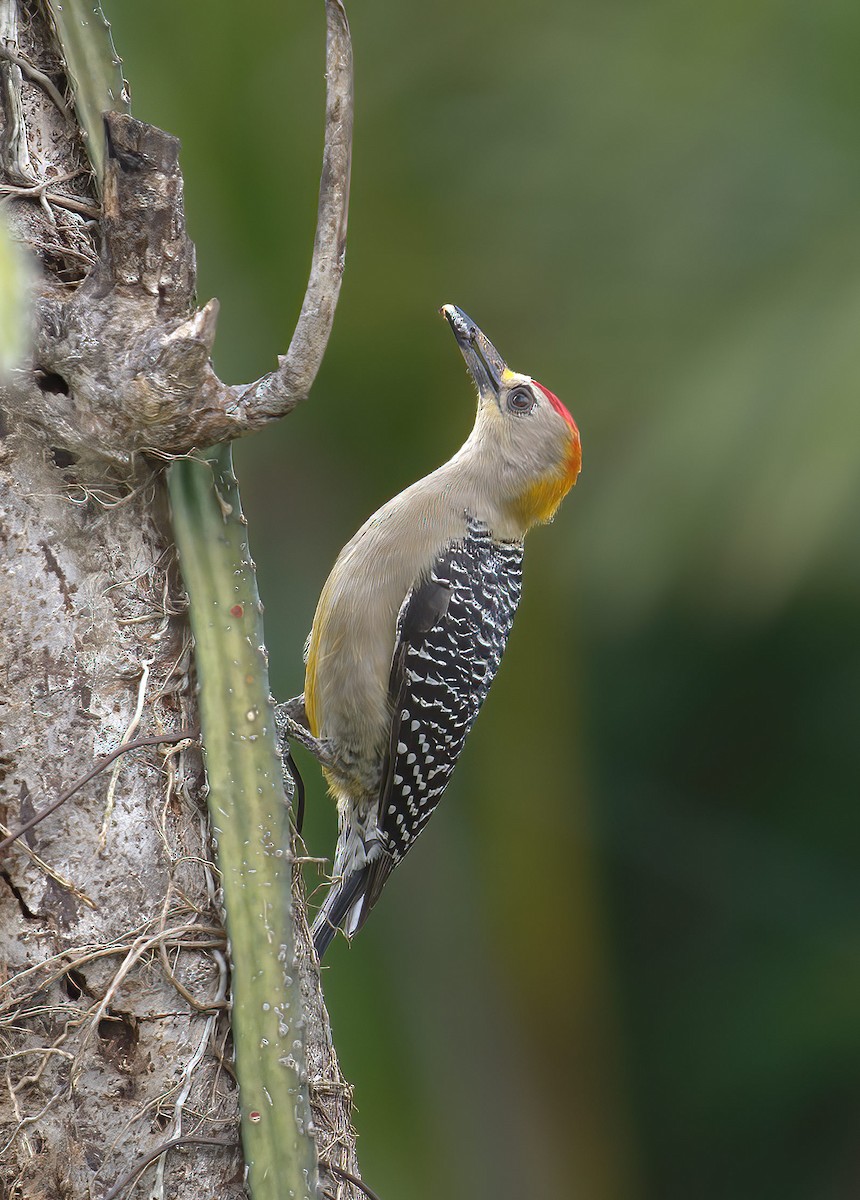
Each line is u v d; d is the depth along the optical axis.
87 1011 5.96
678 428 10.29
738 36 10.61
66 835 6.04
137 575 6.29
